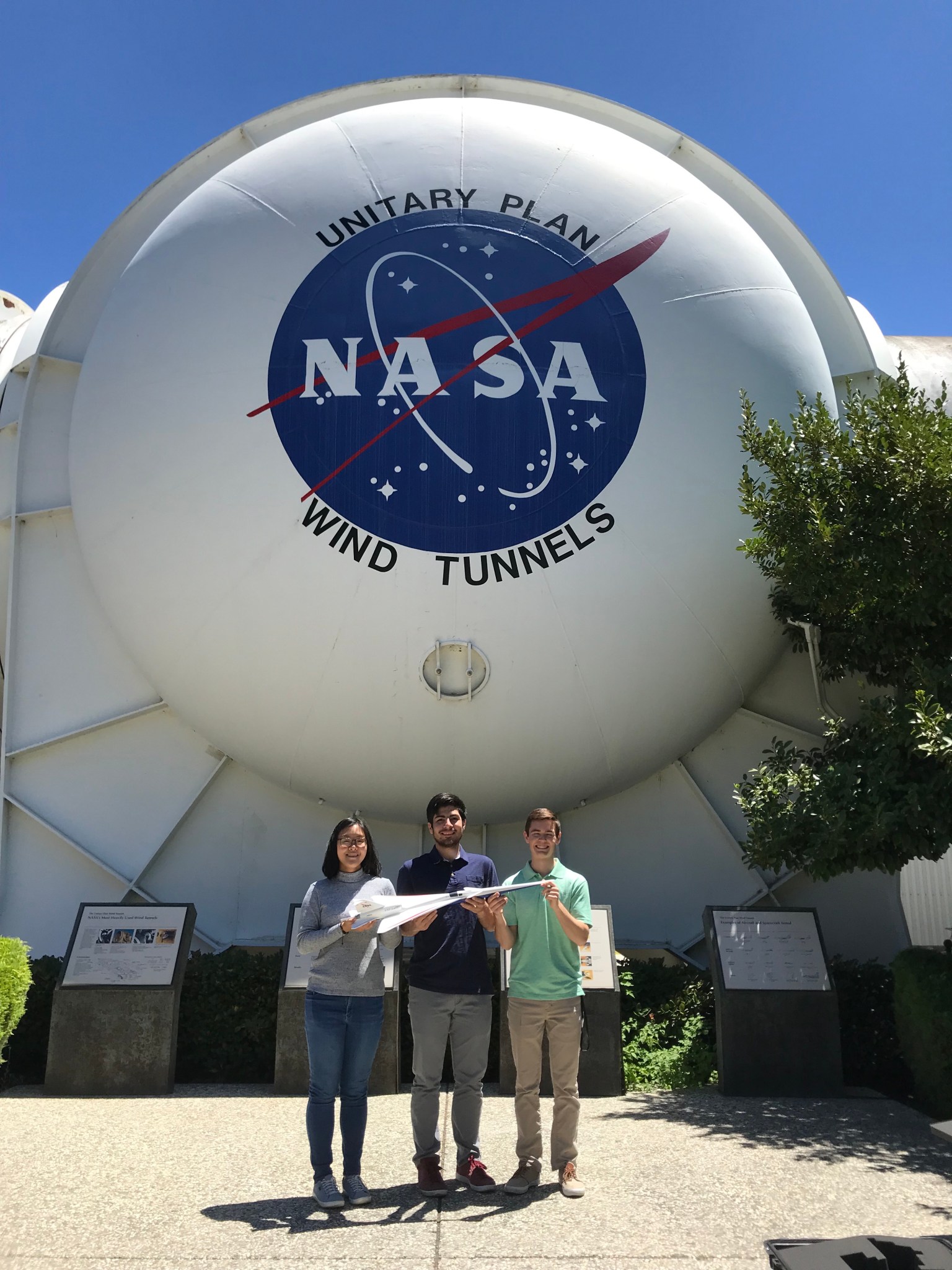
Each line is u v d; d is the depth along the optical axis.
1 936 8.92
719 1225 4.66
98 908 7.95
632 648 8.59
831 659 9.18
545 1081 7.42
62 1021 7.55
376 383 8.51
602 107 11.11
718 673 9.14
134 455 8.91
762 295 9.66
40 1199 5.00
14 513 9.86
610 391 8.69
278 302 8.75
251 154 10.10
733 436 9.00
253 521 8.39
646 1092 7.52
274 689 8.52
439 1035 5.12
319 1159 4.87
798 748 9.79
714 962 7.75
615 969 7.62
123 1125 6.50
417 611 8.28
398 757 8.62
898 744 7.06
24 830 9.52
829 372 10.41
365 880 5.21
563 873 5.31
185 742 9.63
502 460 8.45
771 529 7.77
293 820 9.50
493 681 8.38
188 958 8.38
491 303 8.74
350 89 10.88
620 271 9.07
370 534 8.32
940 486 6.98
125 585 9.00
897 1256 3.24
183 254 9.39
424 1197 5.01
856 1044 8.31
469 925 5.27
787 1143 6.05
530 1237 4.49
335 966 4.99
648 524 8.58
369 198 9.13
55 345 10.39
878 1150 5.93
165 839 9.38
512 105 10.37
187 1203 4.95
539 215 9.16
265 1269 4.16
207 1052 8.14
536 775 8.84
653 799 9.79
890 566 7.31
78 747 9.64
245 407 8.55
